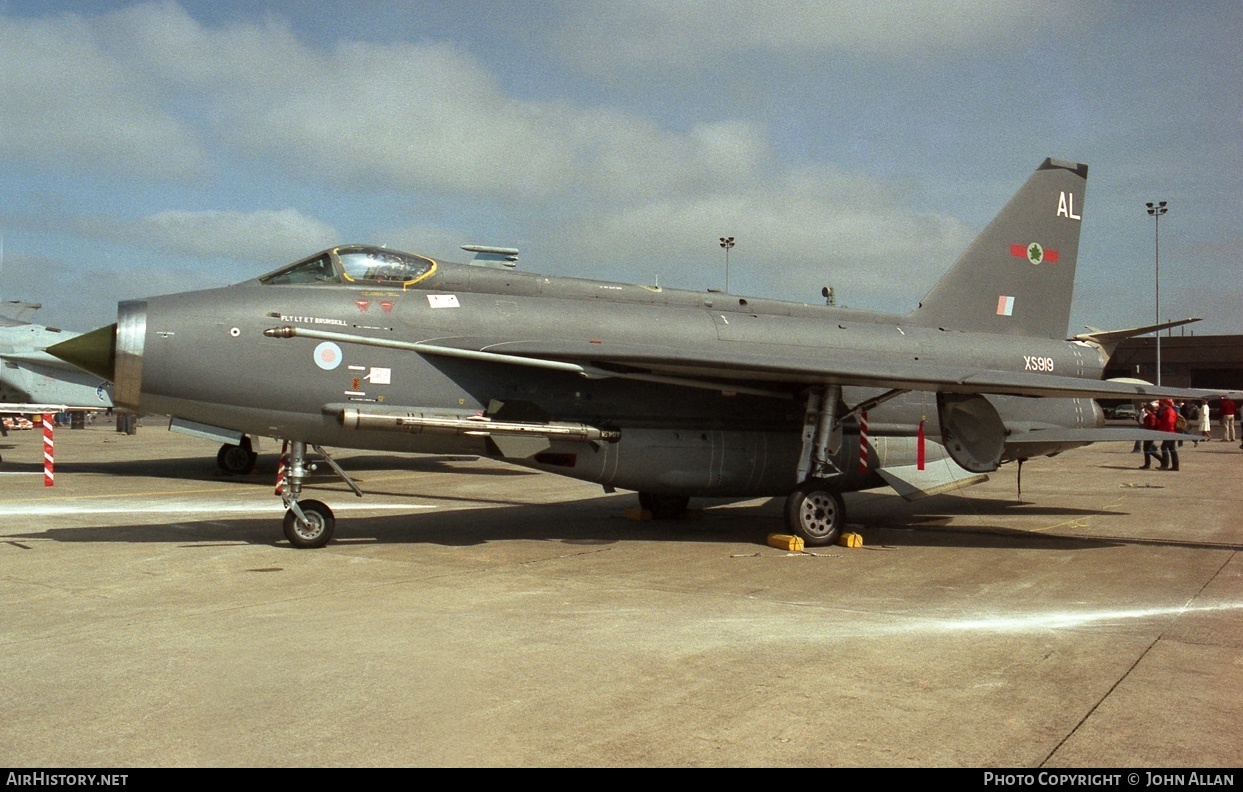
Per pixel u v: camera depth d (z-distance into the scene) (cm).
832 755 418
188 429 1930
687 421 1156
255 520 1265
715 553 1022
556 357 1058
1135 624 681
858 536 1084
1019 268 1463
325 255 1091
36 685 516
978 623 681
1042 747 430
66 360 962
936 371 1073
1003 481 2047
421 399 1040
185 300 992
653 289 1252
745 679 534
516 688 514
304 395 998
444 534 1146
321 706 482
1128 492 1783
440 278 1121
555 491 1752
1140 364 6297
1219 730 455
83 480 1900
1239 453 3206
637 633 641
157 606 721
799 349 1225
